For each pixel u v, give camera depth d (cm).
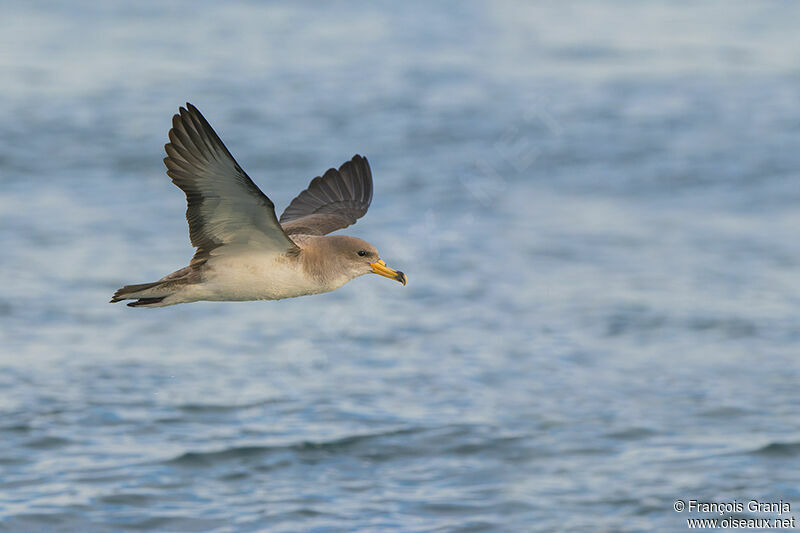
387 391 1515
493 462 1285
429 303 1947
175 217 2481
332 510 1164
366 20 4919
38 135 3106
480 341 1734
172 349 1683
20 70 3825
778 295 1959
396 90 3734
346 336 1753
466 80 3872
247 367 1608
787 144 3159
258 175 2836
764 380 1543
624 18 4944
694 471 1255
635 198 2706
